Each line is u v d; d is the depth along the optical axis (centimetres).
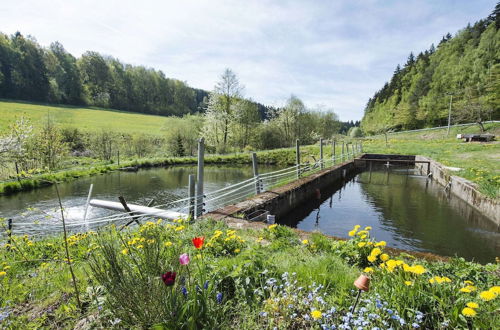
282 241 410
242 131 3966
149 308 178
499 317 179
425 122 6144
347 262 336
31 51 5750
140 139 3334
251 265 261
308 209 1162
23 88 5475
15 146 1630
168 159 2981
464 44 6475
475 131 3806
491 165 1506
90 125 3775
